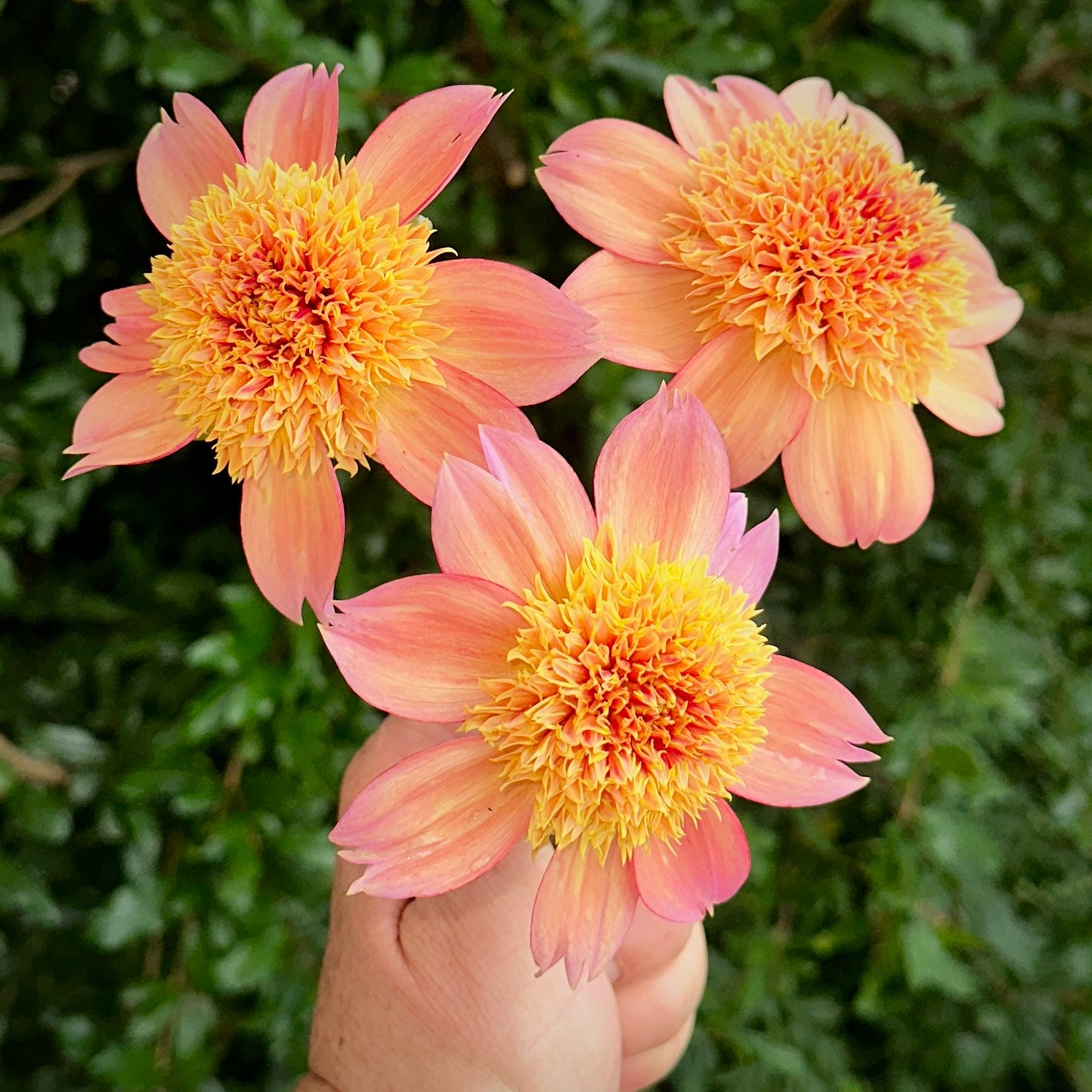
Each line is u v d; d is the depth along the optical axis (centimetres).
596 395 34
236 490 43
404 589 21
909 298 25
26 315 41
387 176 23
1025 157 41
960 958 43
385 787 21
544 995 21
